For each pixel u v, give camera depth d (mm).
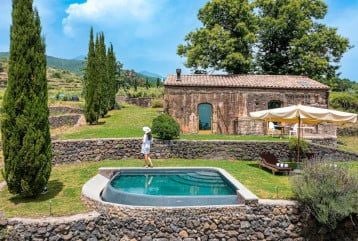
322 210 12328
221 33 39281
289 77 32281
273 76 32500
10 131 13227
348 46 42156
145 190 15312
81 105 42719
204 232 12578
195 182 16688
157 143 21750
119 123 30109
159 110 40188
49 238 11586
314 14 42625
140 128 27031
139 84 82000
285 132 28531
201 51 39969
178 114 28844
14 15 13234
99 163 20328
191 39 42781
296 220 12969
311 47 41062
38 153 13469
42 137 13602
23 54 13211
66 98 49375
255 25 41188
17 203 13391
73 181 16438
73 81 98500
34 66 13414
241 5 40031
